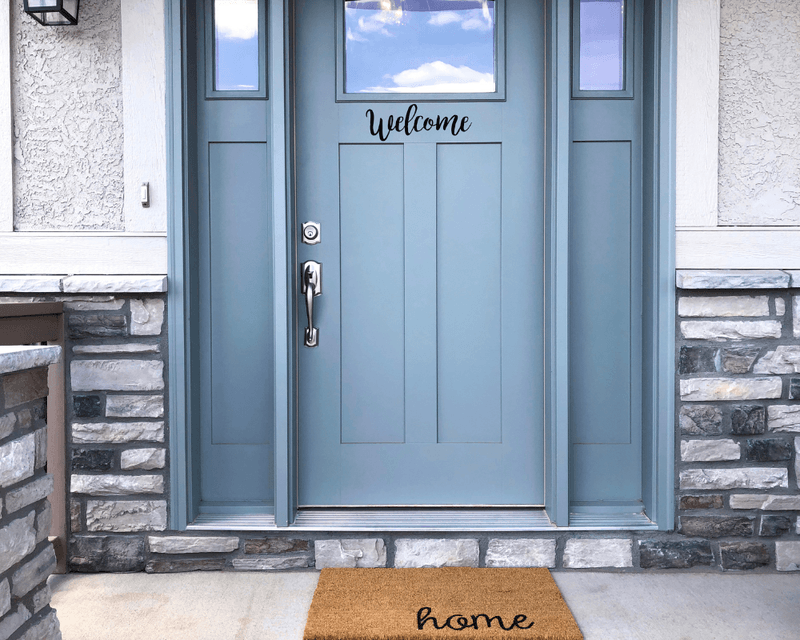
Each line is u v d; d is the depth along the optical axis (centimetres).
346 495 235
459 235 232
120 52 212
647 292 223
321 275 232
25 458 129
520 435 235
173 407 215
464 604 190
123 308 213
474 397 235
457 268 232
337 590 200
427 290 232
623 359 230
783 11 211
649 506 223
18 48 212
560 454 219
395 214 232
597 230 229
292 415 223
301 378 233
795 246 213
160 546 217
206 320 229
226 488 233
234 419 232
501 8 227
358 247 232
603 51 227
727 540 217
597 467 233
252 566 219
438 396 235
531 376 234
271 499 233
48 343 207
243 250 229
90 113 213
